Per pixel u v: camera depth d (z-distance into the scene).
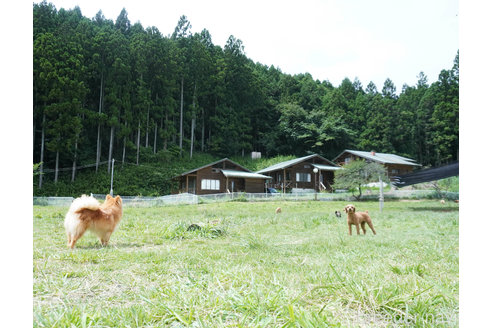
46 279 2.43
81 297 2.16
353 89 62.09
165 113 37.81
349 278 2.37
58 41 29.77
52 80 27.22
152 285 2.47
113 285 2.47
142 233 6.22
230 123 43.88
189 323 1.64
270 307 1.84
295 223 9.16
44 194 25.97
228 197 24.36
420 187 28.39
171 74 37.69
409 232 6.89
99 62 32.44
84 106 32.78
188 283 2.41
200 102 44.28
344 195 26.25
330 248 4.60
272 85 59.16
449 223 8.89
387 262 3.27
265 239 5.64
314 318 1.61
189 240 5.50
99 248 4.34
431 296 2.06
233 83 47.84
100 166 31.77
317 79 76.44
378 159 34.94
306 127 48.31
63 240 5.11
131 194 29.44
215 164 30.70
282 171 34.94
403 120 47.81
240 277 2.58
